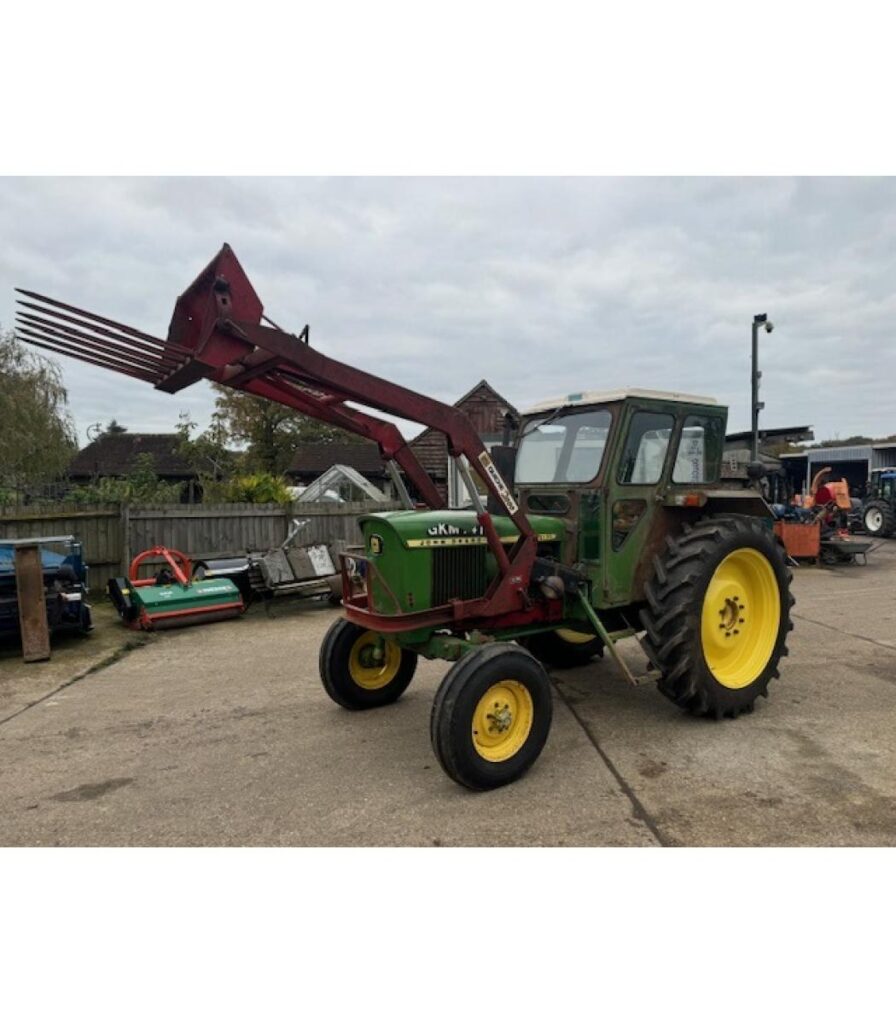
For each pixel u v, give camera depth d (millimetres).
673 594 4348
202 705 5180
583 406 4633
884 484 19141
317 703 5148
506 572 4035
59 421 17406
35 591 6535
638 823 3219
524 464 5066
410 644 4184
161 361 3596
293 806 3484
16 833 3275
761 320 13359
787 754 3973
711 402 4902
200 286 3625
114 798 3631
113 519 9875
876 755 3951
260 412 27750
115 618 8414
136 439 35656
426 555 4008
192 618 7973
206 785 3760
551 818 3283
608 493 4336
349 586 4629
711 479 5035
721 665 4695
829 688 5242
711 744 4137
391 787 3666
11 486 15602
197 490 31625
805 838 3066
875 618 7891
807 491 19141
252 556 8891
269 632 7723
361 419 4215
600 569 4332
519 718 3727
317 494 16312
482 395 24812
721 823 3201
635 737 4262
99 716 4969
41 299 2996
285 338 3461
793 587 10289
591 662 6066
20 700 5379
